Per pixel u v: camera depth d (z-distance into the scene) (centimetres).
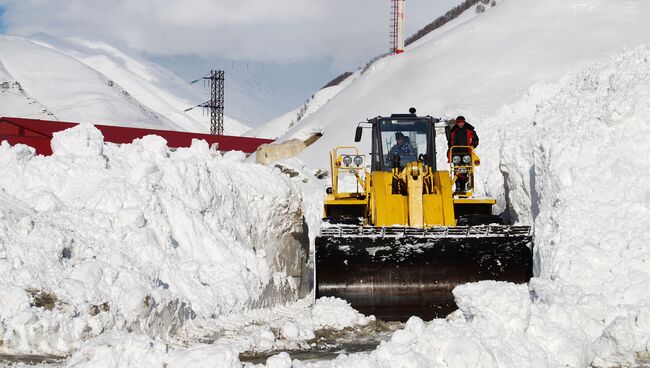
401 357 703
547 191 1234
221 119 9362
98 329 889
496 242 1197
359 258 1204
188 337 1007
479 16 6184
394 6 6319
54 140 1261
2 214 941
